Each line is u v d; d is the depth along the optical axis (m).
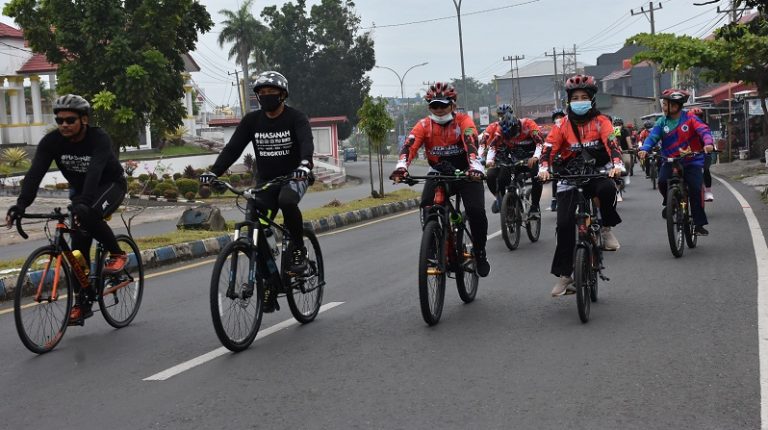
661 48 25.17
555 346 6.27
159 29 28.56
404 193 26.22
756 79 25.22
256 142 7.25
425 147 7.99
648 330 6.63
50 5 27.88
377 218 20.36
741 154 33.38
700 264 9.63
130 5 29.02
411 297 8.62
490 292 8.73
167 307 8.91
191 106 66.56
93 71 28.16
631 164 20.88
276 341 6.91
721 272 9.02
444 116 7.75
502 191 12.34
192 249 13.48
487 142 12.39
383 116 24.00
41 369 6.41
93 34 27.58
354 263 11.58
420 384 5.45
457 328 7.06
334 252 13.12
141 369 6.23
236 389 5.55
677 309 7.35
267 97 7.03
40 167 7.34
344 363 6.08
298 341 6.87
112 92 27.89
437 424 4.68
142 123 28.81
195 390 5.58
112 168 7.76
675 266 9.61
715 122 42.28
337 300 8.70
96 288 7.52
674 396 4.98
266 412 5.04
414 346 6.48
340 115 75.56
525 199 12.67
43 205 27.44
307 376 5.78
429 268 7.14
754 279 8.50
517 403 4.98
